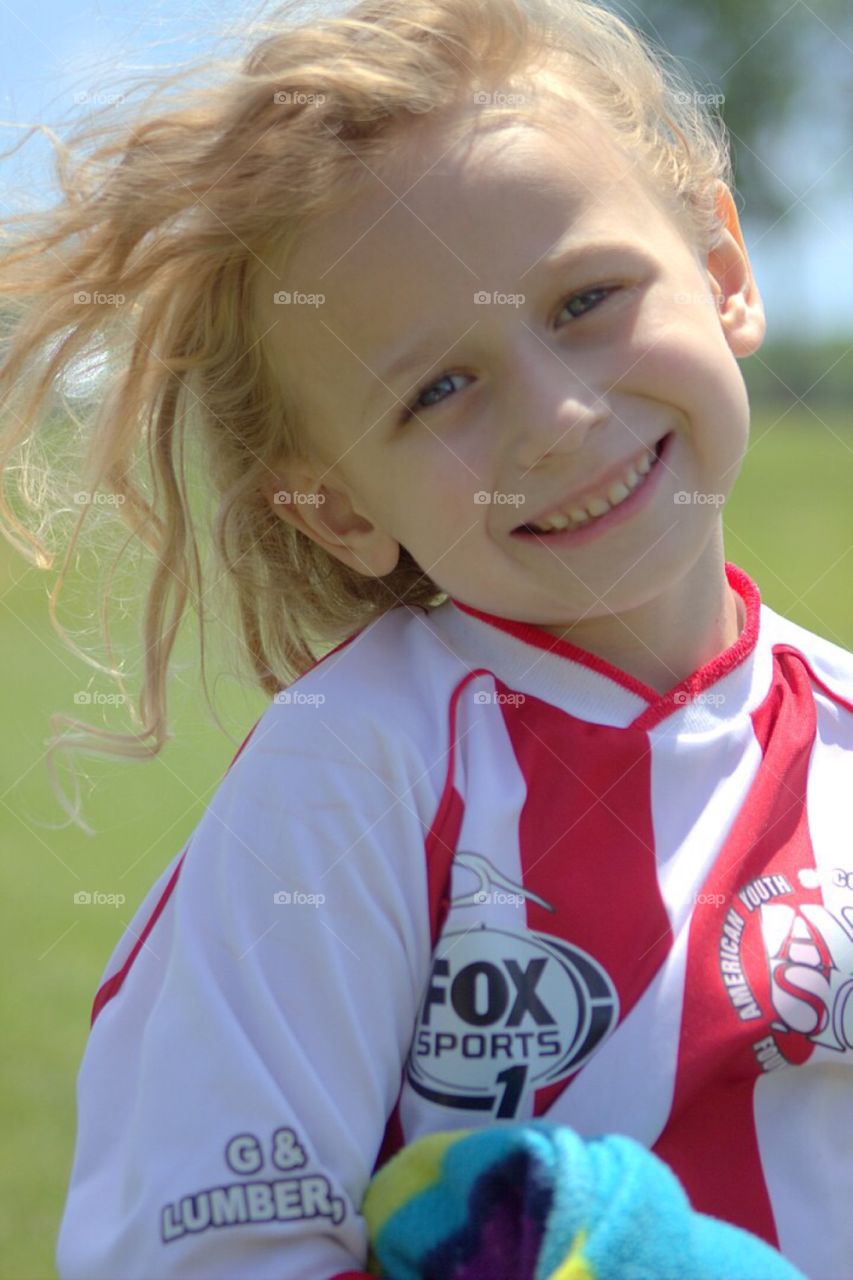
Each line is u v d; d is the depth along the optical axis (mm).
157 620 1543
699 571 1279
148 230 1349
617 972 1121
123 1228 1010
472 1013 1100
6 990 2764
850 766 1292
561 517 1168
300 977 1075
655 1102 1095
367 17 1295
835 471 11312
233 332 1354
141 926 1230
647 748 1194
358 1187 1030
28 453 1604
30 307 1502
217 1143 1009
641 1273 899
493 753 1188
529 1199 941
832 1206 1135
